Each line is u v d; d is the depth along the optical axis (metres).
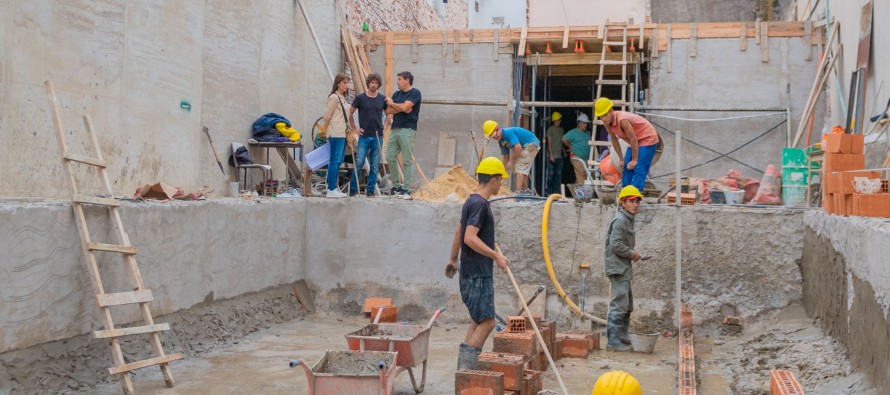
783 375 5.82
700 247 8.90
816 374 6.12
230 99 10.58
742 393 6.10
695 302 8.81
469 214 5.76
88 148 7.68
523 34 13.54
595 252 9.11
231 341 7.86
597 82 12.77
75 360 5.85
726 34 13.12
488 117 13.95
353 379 4.69
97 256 6.09
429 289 9.58
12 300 5.26
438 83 14.12
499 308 9.27
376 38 14.35
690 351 7.36
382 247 9.76
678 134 8.64
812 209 8.62
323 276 9.91
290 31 12.41
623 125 8.63
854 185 6.65
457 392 5.31
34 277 5.46
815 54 12.81
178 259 7.24
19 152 6.77
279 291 9.31
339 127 10.24
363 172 12.40
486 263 5.81
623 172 9.12
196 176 9.79
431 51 14.15
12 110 6.67
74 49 7.47
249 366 6.84
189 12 9.53
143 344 6.66
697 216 8.94
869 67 10.12
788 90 12.87
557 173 15.23
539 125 16.94
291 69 12.47
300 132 12.86
